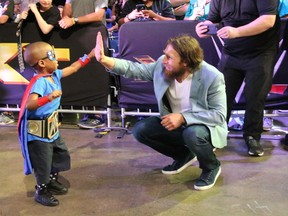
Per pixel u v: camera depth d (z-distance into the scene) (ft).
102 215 6.99
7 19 12.29
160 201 7.47
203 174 8.15
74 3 11.90
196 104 7.77
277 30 9.11
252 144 9.71
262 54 9.11
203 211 7.06
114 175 8.70
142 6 12.55
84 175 8.72
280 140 10.75
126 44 10.95
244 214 6.94
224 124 7.98
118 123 12.51
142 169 9.01
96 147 10.50
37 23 11.37
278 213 6.96
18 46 11.53
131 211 7.11
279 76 10.73
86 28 11.23
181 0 15.26
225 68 9.68
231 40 9.32
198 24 9.68
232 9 9.04
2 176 8.72
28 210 7.23
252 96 9.43
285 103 11.02
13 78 12.12
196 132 7.50
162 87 7.75
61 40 11.43
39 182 7.37
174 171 8.67
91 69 11.61
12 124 12.67
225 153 9.90
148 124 8.25
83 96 11.92
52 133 7.31
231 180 8.30
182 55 7.25
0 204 7.47
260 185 8.05
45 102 6.53
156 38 10.76
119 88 11.62
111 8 16.56
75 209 7.23
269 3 8.40
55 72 7.49
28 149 7.21
